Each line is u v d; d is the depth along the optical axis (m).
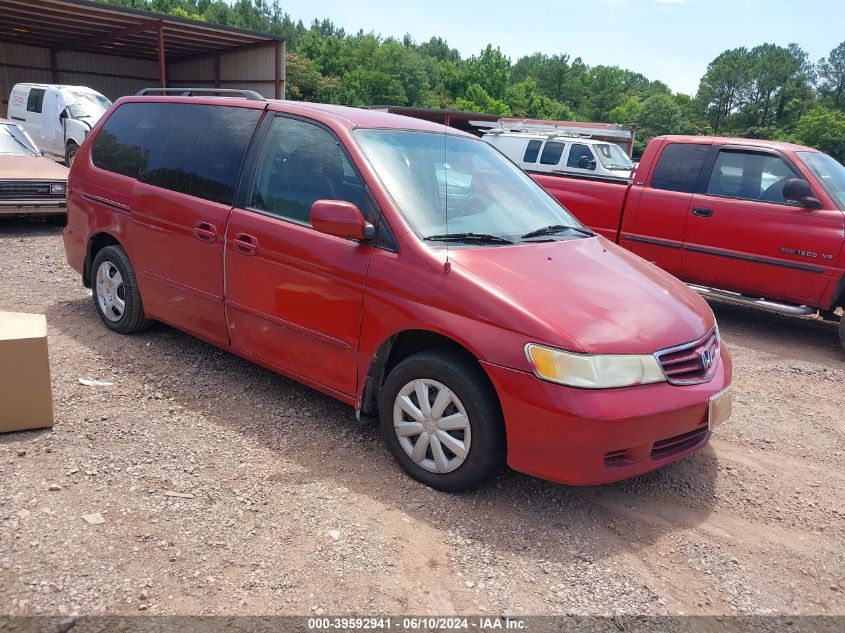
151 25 21.44
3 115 27.36
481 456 3.10
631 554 2.97
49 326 5.14
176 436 3.63
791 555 3.06
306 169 3.84
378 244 3.42
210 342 4.37
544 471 2.97
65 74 28.83
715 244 6.71
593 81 142.75
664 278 3.88
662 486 3.59
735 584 2.82
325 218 3.32
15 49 27.25
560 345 2.89
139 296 4.83
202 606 2.41
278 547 2.77
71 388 4.09
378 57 87.62
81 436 3.52
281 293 3.77
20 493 2.96
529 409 2.92
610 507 3.33
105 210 4.91
